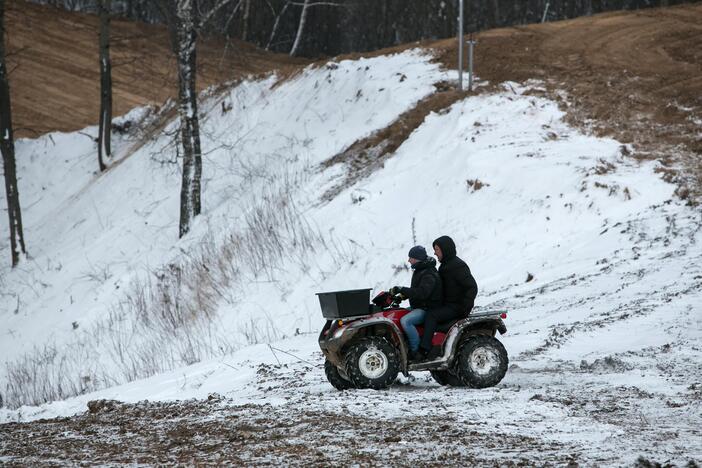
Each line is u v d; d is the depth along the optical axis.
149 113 176.75
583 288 57.34
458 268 34.78
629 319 46.16
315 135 122.50
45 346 94.25
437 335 34.72
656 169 78.69
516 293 61.31
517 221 75.50
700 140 86.56
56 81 197.75
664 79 111.56
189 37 114.00
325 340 35.16
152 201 134.50
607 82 111.00
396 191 90.75
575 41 136.12
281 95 142.88
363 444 22.59
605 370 35.88
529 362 39.19
